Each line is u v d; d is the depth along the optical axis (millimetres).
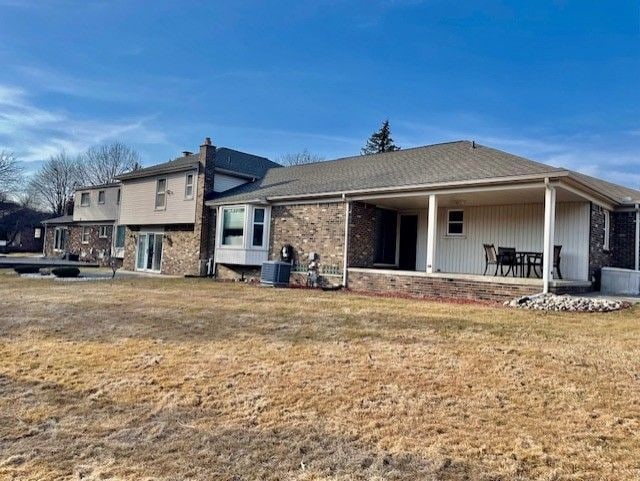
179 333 6348
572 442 3135
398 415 3602
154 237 21656
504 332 6449
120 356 5203
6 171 39719
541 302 9188
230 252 16922
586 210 12453
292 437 3268
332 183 15445
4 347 5602
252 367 4797
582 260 12438
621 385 4227
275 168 22438
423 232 15930
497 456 2955
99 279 15469
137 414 3678
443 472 2775
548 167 11008
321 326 6844
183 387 4250
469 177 11430
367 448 3090
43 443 3188
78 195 29906
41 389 4223
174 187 20500
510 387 4184
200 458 2980
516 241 13812
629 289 12219
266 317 7590
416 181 12500
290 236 15773
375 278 13117
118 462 2926
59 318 7391
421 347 5578
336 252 14305
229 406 3820
